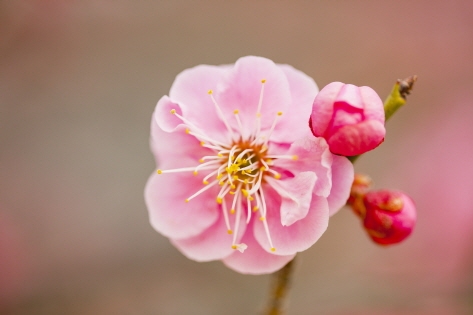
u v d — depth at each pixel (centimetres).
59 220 28
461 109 30
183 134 18
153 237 28
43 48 30
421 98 31
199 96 18
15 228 28
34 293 26
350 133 17
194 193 18
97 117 30
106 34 31
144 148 30
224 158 18
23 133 29
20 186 28
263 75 18
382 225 18
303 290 24
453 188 27
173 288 26
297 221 18
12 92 29
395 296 23
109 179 29
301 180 18
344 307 23
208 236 18
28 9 29
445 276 24
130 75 31
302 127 18
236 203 18
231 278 26
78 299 26
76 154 29
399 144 29
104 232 28
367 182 18
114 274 27
